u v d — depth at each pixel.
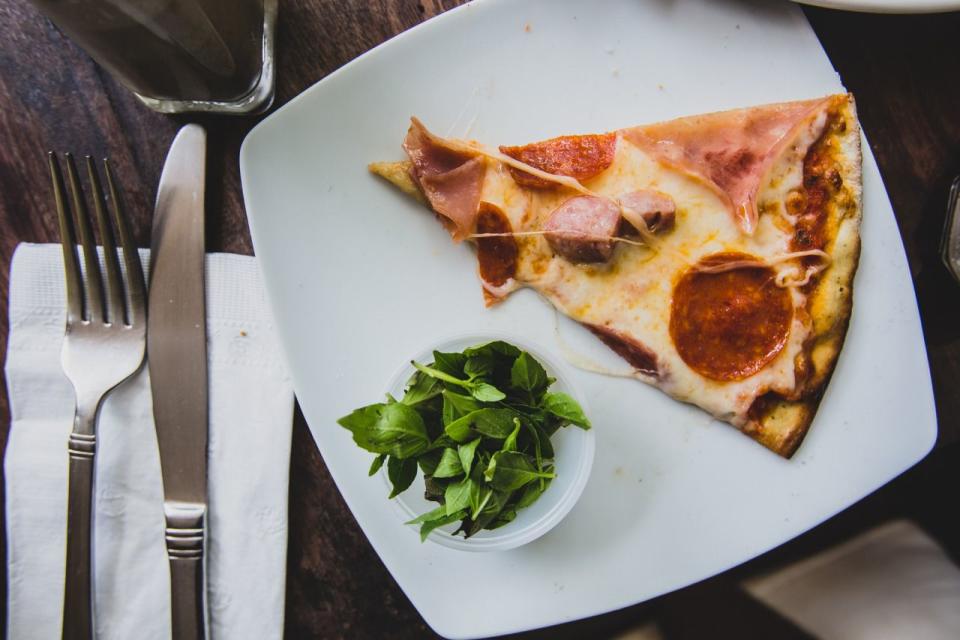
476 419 0.35
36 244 0.41
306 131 0.40
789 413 0.40
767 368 0.40
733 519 0.41
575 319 0.40
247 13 0.38
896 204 0.42
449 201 0.39
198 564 0.39
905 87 0.41
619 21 0.40
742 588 0.43
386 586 0.41
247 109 0.40
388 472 0.37
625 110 0.41
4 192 0.41
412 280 0.41
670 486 0.41
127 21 0.34
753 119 0.40
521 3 0.40
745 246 0.40
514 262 0.40
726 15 0.40
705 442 0.41
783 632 0.43
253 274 0.41
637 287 0.40
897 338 0.40
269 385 0.40
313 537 0.41
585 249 0.39
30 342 0.40
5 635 0.41
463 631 0.40
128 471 0.40
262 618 0.40
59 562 0.40
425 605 0.40
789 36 0.40
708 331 0.40
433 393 0.37
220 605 0.40
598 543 0.41
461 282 0.41
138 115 0.41
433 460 0.37
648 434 0.41
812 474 0.41
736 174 0.40
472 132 0.40
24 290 0.40
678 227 0.40
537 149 0.40
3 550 0.41
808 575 0.44
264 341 0.41
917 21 0.41
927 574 0.43
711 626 0.43
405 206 0.41
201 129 0.40
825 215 0.40
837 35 0.41
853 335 0.40
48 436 0.40
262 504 0.40
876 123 0.41
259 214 0.40
